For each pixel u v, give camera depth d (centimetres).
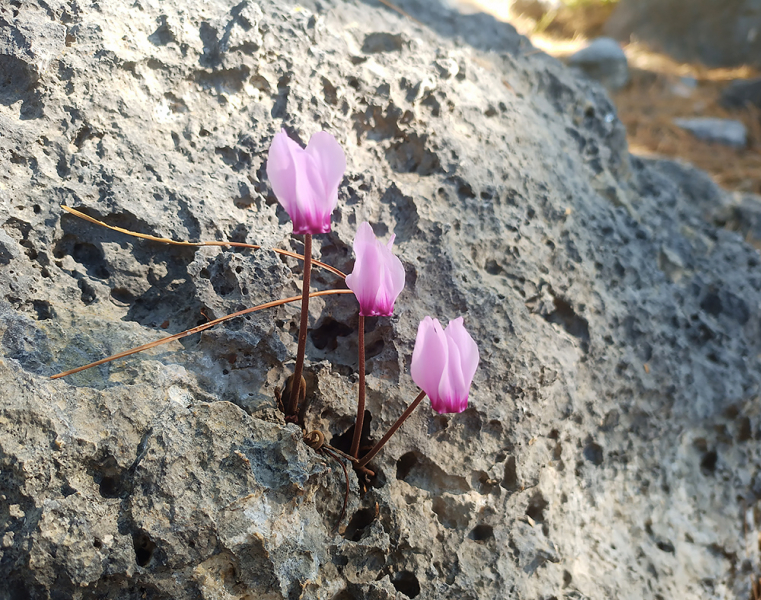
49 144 15
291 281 16
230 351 15
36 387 13
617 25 86
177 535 12
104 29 17
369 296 13
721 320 24
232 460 13
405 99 20
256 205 17
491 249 19
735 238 27
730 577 21
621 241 23
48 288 15
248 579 13
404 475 16
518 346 17
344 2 23
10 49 15
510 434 17
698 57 81
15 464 12
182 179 16
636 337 21
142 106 17
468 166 19
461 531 16
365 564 14
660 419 21
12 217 14
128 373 14
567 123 25
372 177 18
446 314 17
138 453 13
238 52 18
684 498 22
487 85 23
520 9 90
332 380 16
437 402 13
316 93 18
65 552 12
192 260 16
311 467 14
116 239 15
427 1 27
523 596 16
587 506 19
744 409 23
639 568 19
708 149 56
